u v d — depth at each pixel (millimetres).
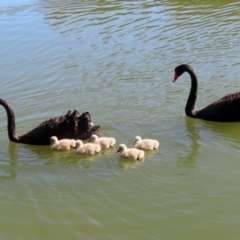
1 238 8422
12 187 10023
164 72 15875
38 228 8633
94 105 13797
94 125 12484
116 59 17219
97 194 9508
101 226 8531
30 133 12047
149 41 18641
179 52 17391
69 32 20250
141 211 8883
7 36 20312
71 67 16828
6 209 9273
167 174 10070
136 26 20375
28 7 24328
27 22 21953
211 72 15609
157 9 22594
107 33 19812
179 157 10750
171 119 12750
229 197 9180
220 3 22969
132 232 8320
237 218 8562
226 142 11461
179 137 11758
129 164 10570
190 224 8453
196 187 9555
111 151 11227
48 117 13320
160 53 17438
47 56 17953
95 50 18156
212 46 17703
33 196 9648
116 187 9711
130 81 15375
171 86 14852
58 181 10125
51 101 14328
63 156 11297
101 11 22844
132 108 13453
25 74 16500
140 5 23422
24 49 18766
